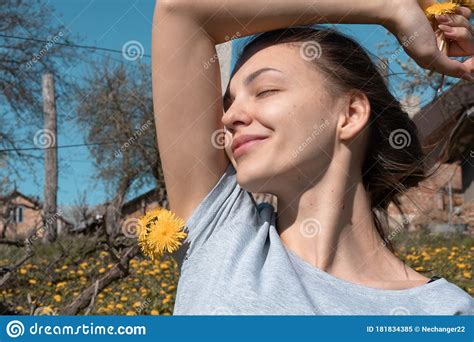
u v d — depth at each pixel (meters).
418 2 1.80
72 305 3.97
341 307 1.58
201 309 1.61
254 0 1.68
